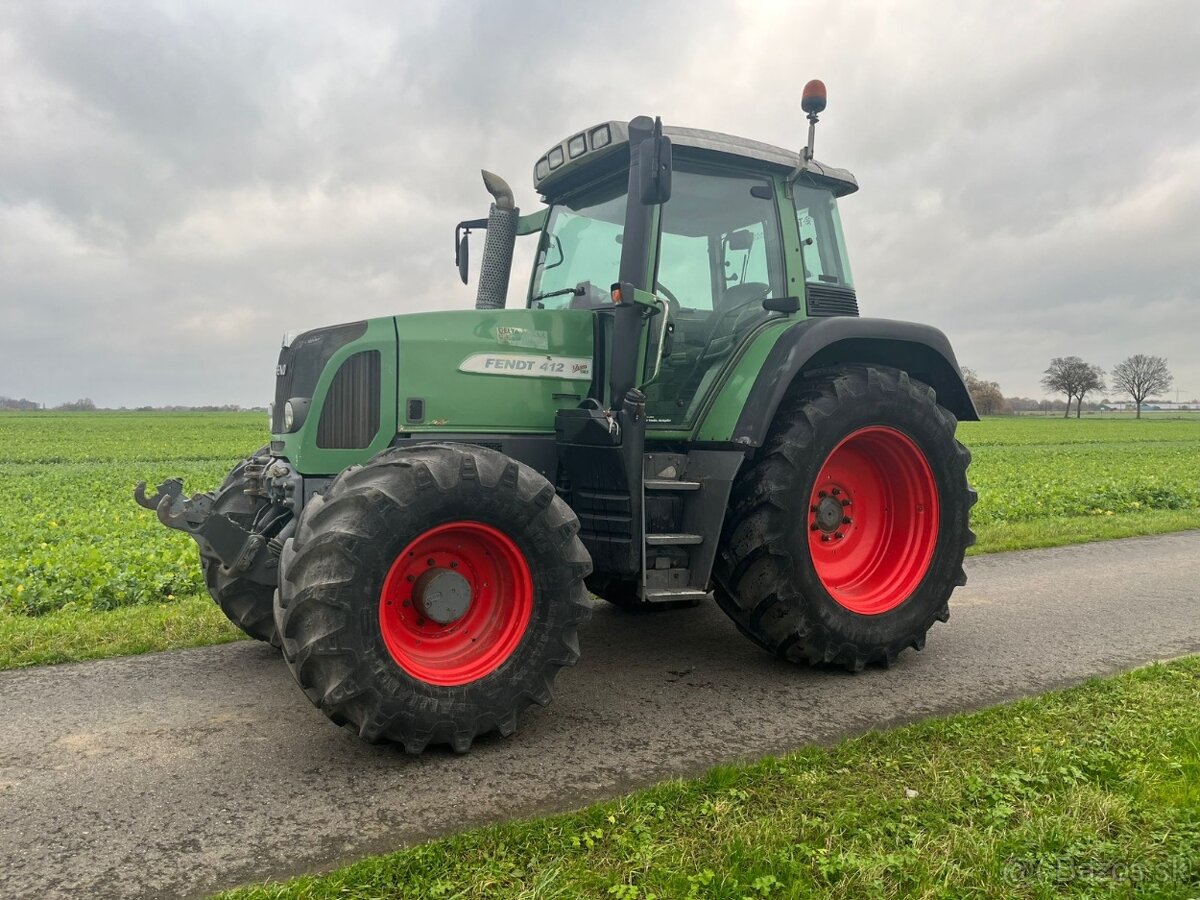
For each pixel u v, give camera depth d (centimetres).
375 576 325
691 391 469
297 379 443
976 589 659
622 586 543
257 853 267
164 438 3900
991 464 2181
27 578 638
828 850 257
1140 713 369
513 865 254
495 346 428
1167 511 1154
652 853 257
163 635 507
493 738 361
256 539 411
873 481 496
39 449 3058
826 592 439
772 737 362
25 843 273
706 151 459
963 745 340
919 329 490
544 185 510
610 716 389
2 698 408
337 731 369
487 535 356
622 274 416
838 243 537
